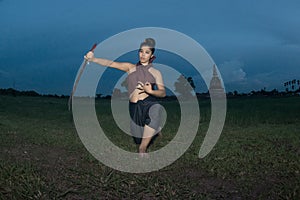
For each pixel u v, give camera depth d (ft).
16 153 23.16
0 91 91.09
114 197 15.79
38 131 34.53
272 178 19.15
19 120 47.96
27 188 15.92
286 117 52.06
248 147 27.45
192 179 18.70
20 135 30.91
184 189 16.88
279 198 16.01
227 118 48.19
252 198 16.28
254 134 34.58
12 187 16.10
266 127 41.88
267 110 58.80
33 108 64.13
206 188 17.49
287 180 18.75
